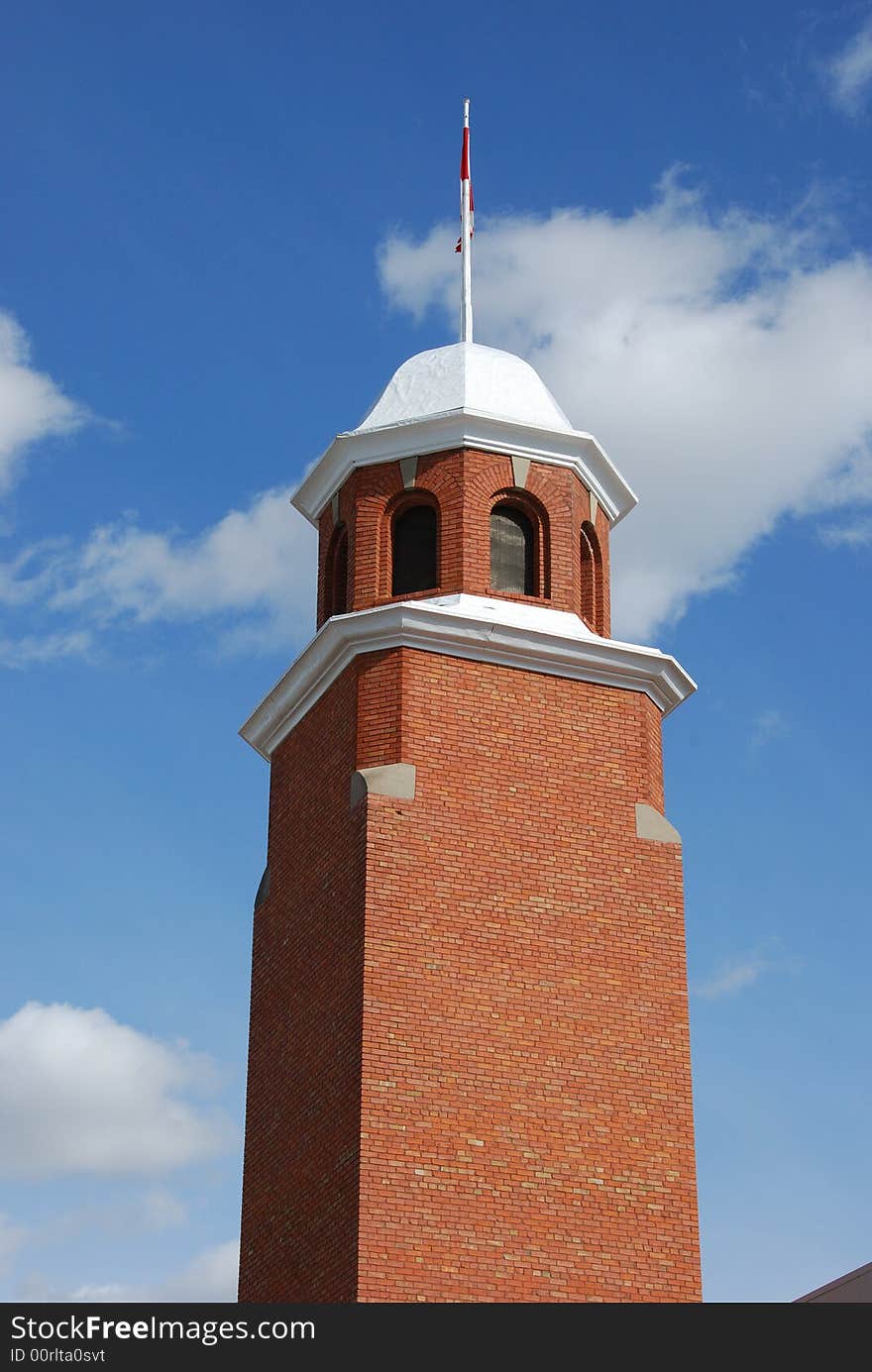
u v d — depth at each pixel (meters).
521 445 36.84
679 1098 32.34
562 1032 32.09
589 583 37.59
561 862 33.38
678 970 33.31
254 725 37.47
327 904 33.41
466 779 33.47
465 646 34.50
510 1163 30.88
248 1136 34.19
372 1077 30.80
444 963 31.94
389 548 36.53
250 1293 32.62
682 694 36.25
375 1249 29.64
